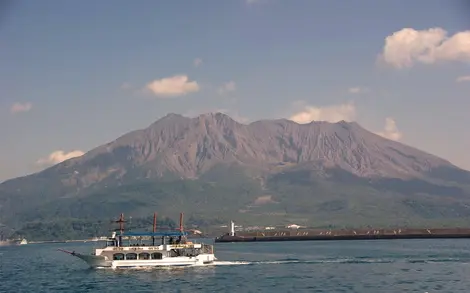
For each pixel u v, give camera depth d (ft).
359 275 512.63
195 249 574.15
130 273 527.40
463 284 437.58
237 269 567.59
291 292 409.08
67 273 572.92
